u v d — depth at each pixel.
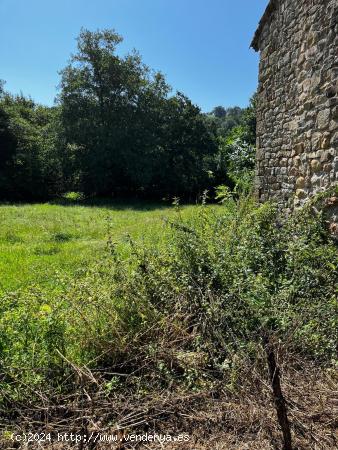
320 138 4.66
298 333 3.08
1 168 23.50
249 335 3.00
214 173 26.58
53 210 16.22
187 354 3.03
